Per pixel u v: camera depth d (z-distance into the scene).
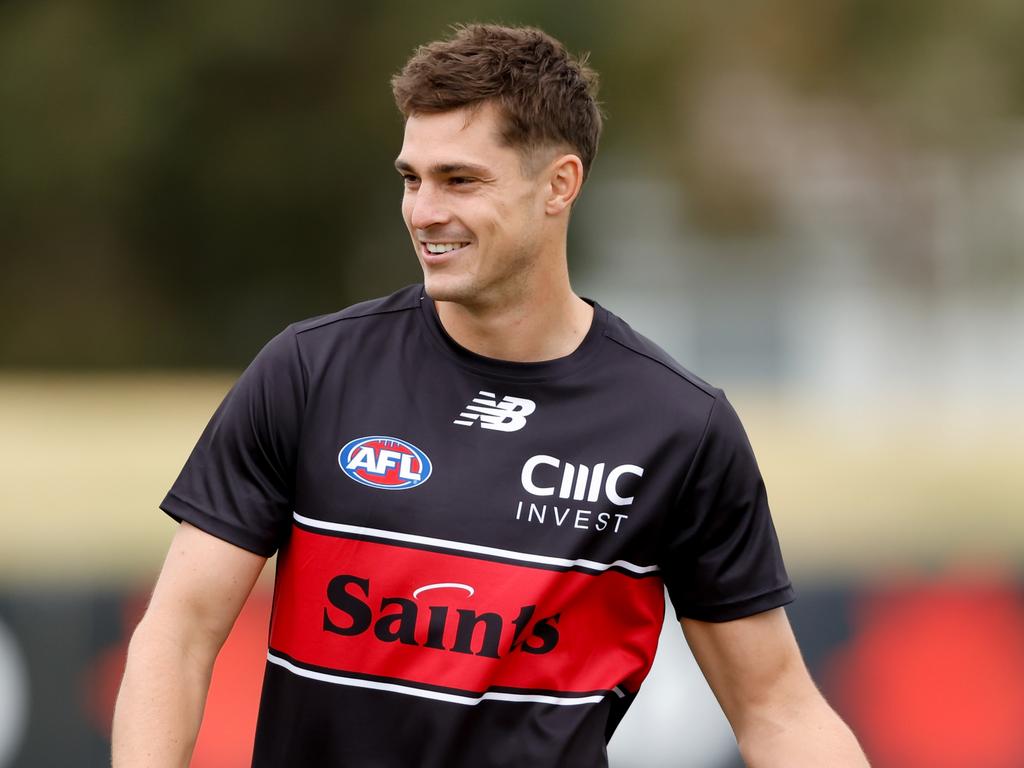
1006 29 74.44
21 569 17.61
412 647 9.12
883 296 85.44
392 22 58.81
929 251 85.12
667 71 65.81
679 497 9.55
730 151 75.94
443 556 9.17
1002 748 18.59
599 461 9.41
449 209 9.05
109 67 57.50
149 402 24.70
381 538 9.18
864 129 81.00
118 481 18.14
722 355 81.44
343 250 64.50
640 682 9.74
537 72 9.12
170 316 64.88
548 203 9.30
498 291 9.29
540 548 9.27
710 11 68.69
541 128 9.10
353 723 9.14
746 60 73.12
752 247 81.75
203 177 60.22
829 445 20.66
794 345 82.25
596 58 60.94
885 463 19.52
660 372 9.67
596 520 9.36
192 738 9.03
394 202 62.81
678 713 17.88
